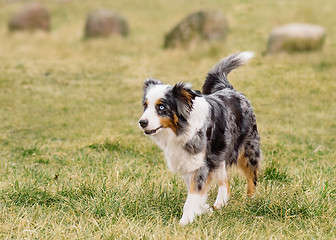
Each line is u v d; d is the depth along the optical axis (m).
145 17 28.75
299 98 15.12
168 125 5.56
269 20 25.11
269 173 7.55
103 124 12.31
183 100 5.50
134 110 13.95
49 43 23.73
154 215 5.83
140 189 6.52
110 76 18.36
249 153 6.85
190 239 5.08
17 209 5.95
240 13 26.62
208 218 5.73
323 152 9.64
